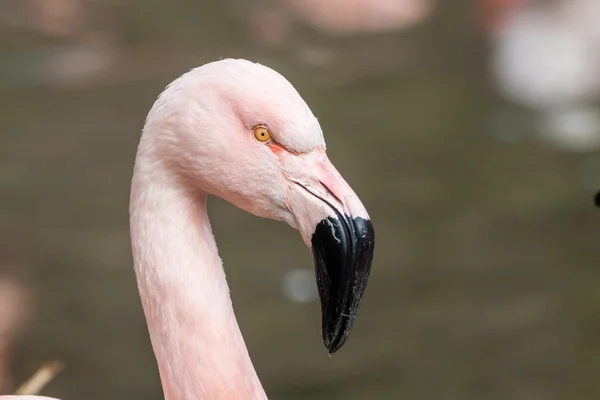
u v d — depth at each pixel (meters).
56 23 16.66
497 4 17.05
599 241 10.45
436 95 14.28
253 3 17.16
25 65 15.04
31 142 12.77
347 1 16.70
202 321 3.62
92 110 13.52
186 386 3.62
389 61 15.49
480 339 8.84
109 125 13.14
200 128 3.51
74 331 8.94
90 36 16.19
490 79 14.89
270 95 3.48
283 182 3.52
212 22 16.48
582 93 14.39
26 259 10.15
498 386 8.14
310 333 8.97
